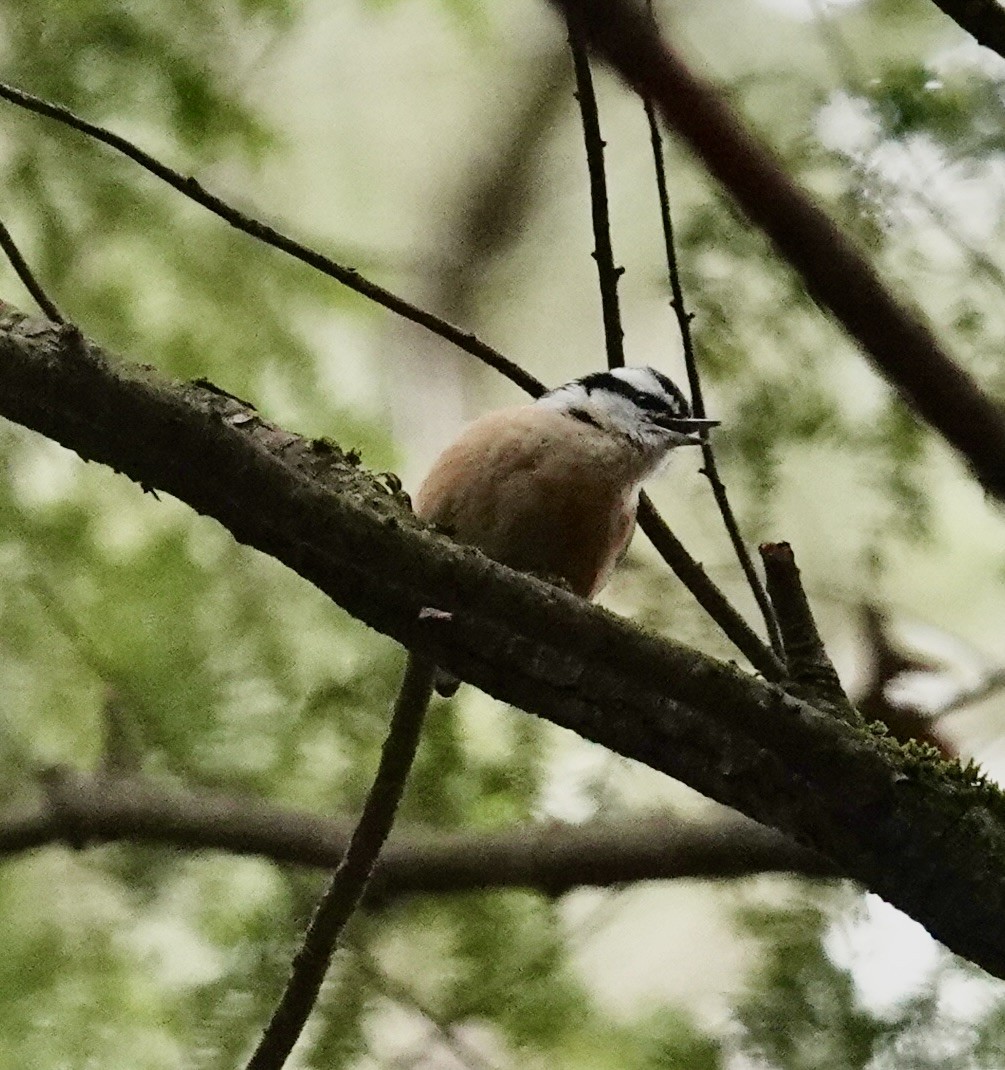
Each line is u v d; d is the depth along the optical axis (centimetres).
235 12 729
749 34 603
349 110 820
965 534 677
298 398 757
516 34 820
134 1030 636
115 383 382
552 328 879
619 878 686
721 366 613
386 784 531
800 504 657
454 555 376
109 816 691
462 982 635
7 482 731
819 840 389
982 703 700
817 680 416
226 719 707
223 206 514
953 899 381
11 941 664
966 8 306
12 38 700
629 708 385
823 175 568
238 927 661
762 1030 578
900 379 170
